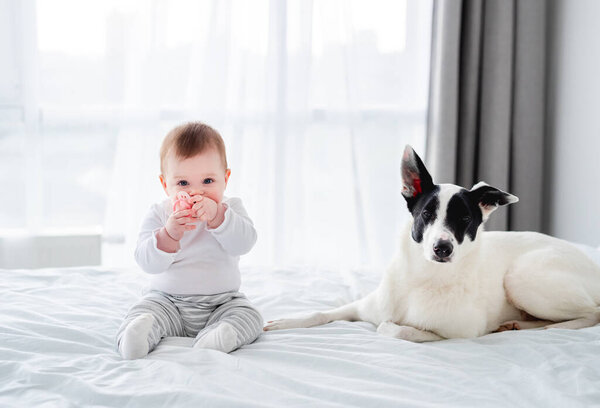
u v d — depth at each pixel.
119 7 3.45
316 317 1.91
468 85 3.71
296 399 1.21
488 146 3.69
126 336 1.48
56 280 2.29
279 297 2.17
